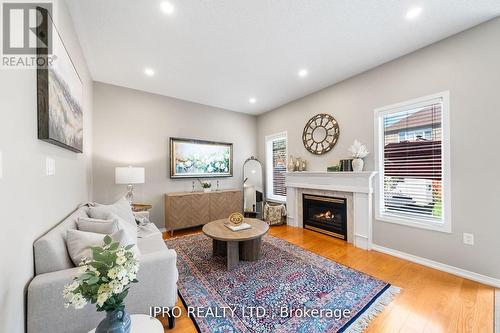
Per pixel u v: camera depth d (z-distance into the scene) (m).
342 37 2.35
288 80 3.44
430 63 2.46
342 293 1.95
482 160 2.11
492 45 2.05
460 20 2.07
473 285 2.07
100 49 2.54
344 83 3.43
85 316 1.22
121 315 0.97
